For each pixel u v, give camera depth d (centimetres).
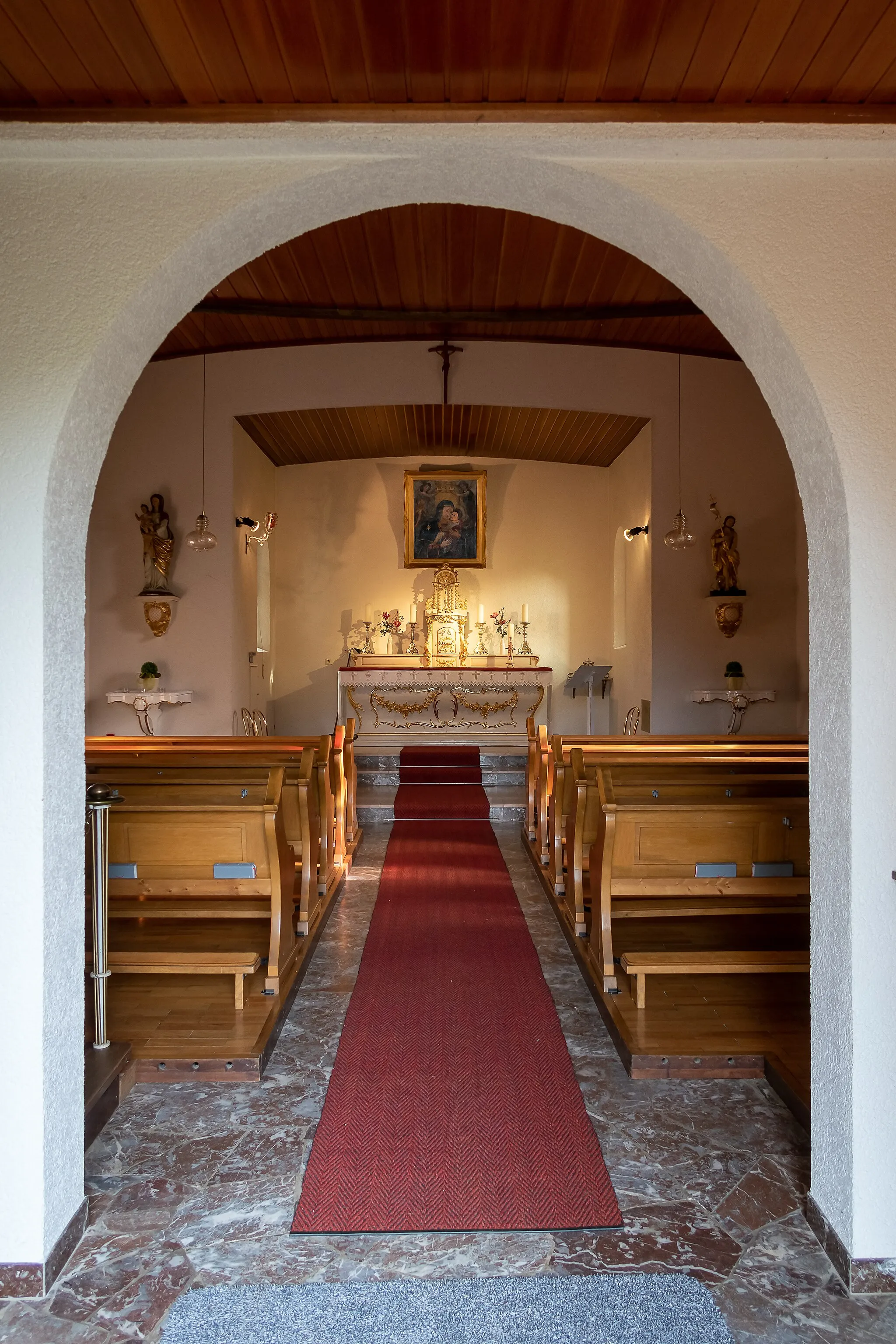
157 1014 396
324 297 827
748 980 439
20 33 218
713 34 221
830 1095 257
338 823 680
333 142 253
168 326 283
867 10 212
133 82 237
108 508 990
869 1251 241
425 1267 246
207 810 410
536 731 771
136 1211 273
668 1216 269
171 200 257
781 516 997
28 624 247
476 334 957
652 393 991
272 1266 247
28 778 246
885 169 258
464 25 218
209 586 988
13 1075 242
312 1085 352
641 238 286
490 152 261
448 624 1242
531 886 648
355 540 1278
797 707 1000
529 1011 423
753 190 258
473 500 1277
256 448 1130
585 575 1272
